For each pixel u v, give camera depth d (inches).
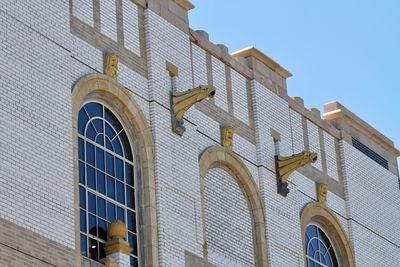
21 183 1062.4
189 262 1238.9
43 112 1107.9
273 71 1491.1
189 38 1348.4
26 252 1045.2
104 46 1218.0
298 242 1428.4
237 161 1366.9
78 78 1169.4
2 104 1069.1
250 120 1418.6
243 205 1368.1
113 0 1250.6
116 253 1144.8
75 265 1092.5
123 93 1223.5
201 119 1330.0
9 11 1103.6
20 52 1102.4
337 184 1556.3
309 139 1521.9
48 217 1078.4
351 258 1529.3
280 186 1419.8
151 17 1295.5
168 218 1228.5
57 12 1158.3
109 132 1210.6
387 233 1630.2
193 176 1282.0
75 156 1132.5
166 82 1284.4
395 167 1710.1
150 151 1237.7
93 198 1165.1
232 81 1408.7
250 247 1358.3
